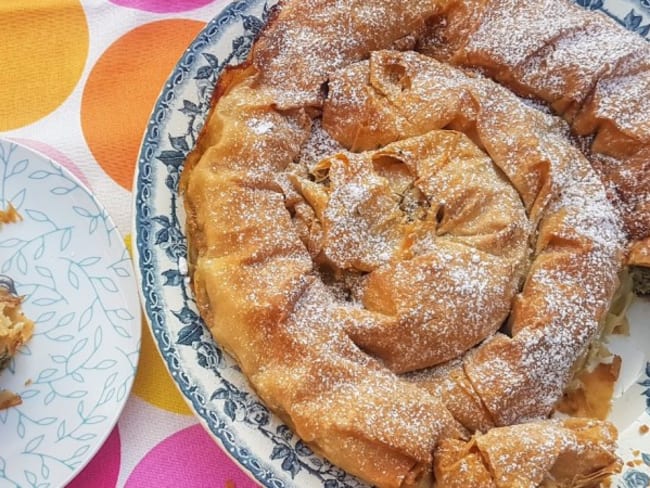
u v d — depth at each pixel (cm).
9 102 47
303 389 35
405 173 40
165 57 48
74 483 40
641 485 39
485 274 38
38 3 48
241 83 42
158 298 40
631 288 43
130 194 46
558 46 42
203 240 40
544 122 41
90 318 43
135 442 41
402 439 34
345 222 38
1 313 42
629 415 41
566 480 35
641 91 42
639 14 47
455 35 43
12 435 40
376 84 41
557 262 38
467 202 39
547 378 37
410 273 37
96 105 47
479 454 35
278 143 40
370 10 42
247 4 45
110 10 49
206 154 40
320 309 37
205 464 40
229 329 37
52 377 41
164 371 42
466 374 37
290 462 38
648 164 41
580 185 40
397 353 37
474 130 41
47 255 43
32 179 44
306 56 42
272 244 38
